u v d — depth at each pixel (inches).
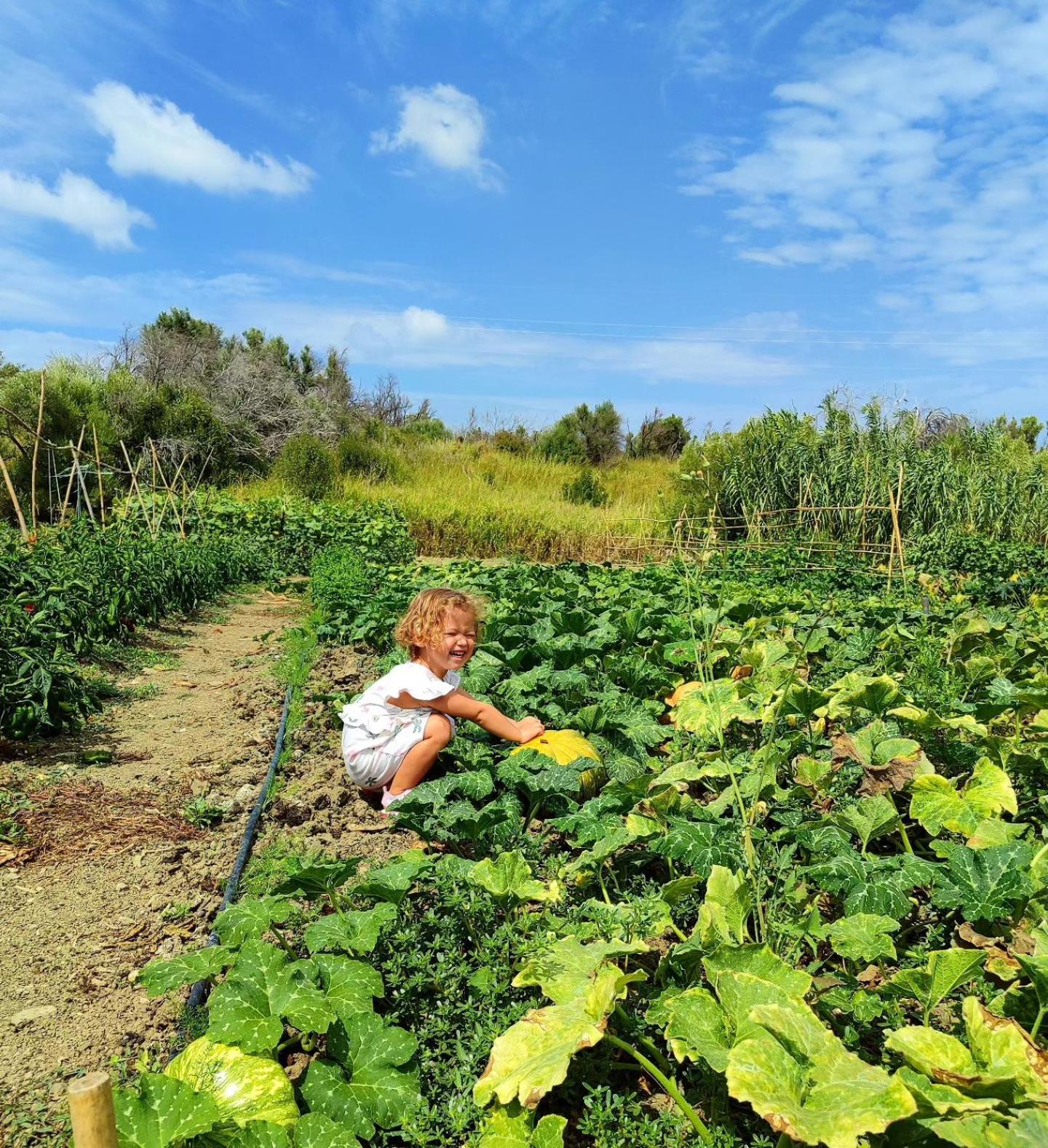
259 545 584.4
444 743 158.2
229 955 97.3
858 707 160.7
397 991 99.0
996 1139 61.3
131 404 863.1
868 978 104.0
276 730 223.0
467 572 433.7
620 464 1261.1
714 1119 83.9
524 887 109.2
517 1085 78.4
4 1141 84.4
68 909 129.7
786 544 578.9
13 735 194.4
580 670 207.6
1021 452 759.1
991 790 118.6
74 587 275.7
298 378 1326.3
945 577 478.0
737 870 108.7
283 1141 72.4
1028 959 79.8
